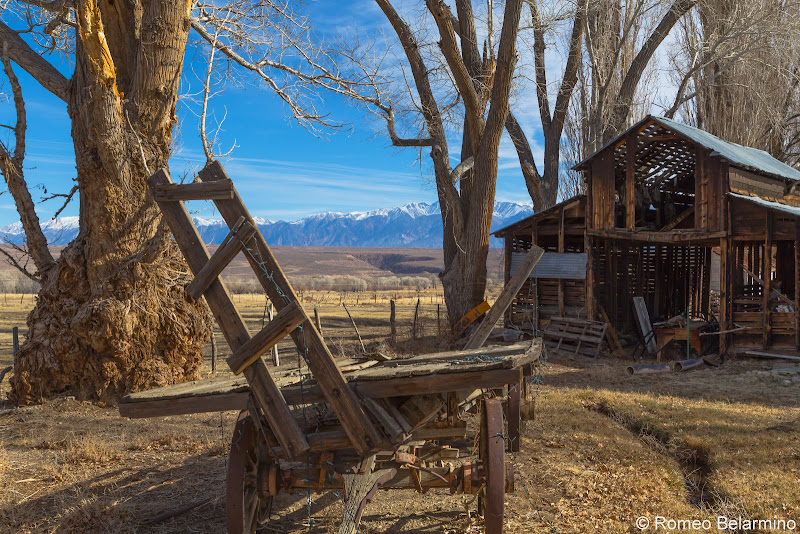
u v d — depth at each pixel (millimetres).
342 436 4383
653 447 8742
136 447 8094
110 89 10508
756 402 12055
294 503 6070
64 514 5578
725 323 17703
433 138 22125
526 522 5523
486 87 20203
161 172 4191
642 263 23172
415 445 5336
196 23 13305
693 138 17906
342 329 29031
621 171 21062
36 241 11930
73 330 10875
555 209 21484
